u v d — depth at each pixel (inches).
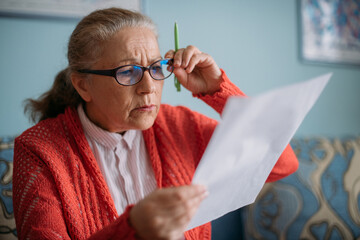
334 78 84.1
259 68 75.0
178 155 39.7
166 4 66.3
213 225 65.1
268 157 27.3
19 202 31.9
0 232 43.6
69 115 37.8
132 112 33.5
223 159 21.3
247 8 73.9
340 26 84.3
